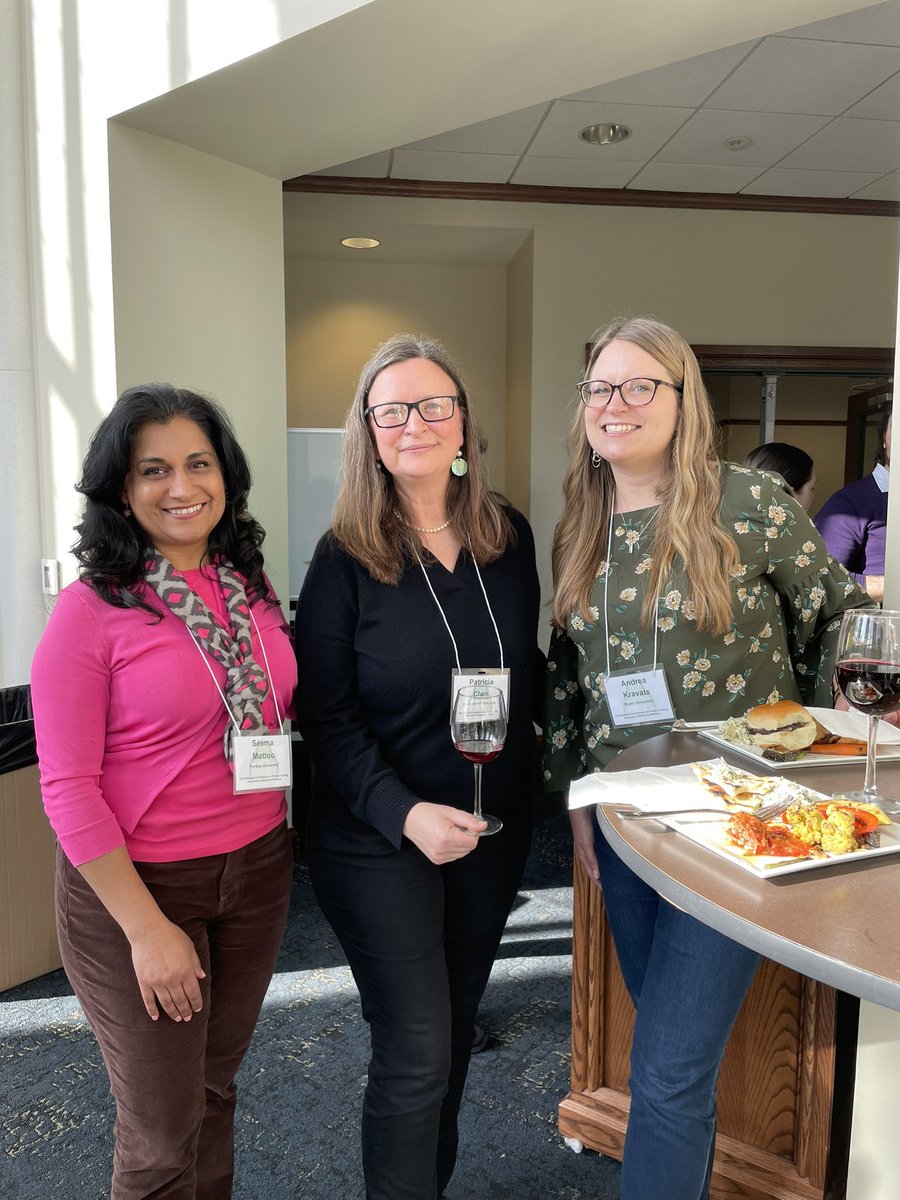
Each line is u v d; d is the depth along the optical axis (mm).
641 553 1660
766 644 1642
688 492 1590
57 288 3096
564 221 5016
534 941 2977
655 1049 1337
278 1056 2301
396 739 1541
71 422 3143
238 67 2510
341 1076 2215
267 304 3434
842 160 4516
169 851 1279
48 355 3174
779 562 1631
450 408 1535
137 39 2721
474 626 1568
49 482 3266
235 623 1370
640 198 4988
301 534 3756
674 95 3771
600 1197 1795
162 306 3066
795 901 848
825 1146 1652
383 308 5730
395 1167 1421
